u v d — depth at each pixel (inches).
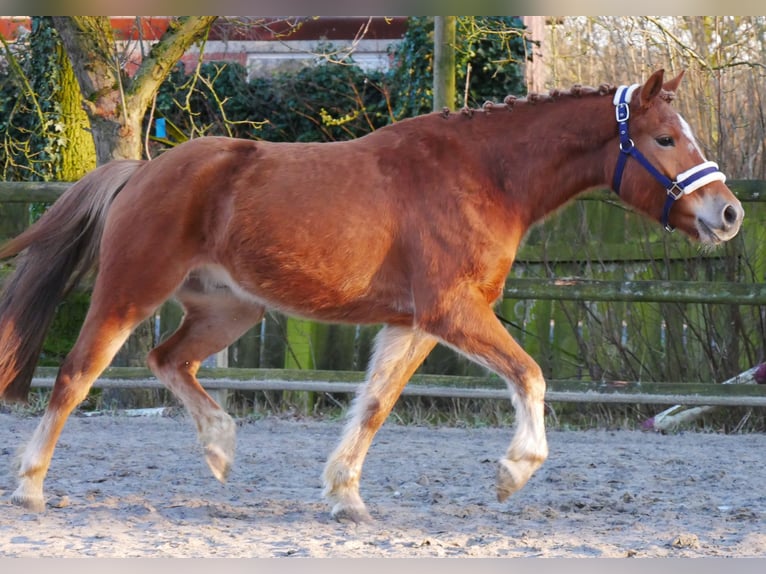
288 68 855.1
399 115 719.1
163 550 241.1
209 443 307.7
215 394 488.4
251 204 290.2
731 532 269.7
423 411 507.5
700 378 500.4
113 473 346.6
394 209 288.2
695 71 569.3
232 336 326.3
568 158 297.3
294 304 296.7
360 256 287.9
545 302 507.2
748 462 393.7
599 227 498.9
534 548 249.0
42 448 288.4
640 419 498.0
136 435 439.2
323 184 289.4
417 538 261.9
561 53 756.6
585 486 341.7
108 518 276.2
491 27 672.4
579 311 504.1
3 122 701.9
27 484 286.2
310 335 519.2
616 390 465.7
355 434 295.1
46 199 494.0
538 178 295.4
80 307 527.8
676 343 500.7
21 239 310.8
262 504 304.0
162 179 295.1
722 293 458.3
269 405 516.1
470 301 280.5
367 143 297.9
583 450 418.0
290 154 296.7
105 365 293.1
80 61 508.1
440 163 291.0
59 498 299.3
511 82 721.6
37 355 310.0
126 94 513.3
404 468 372.5
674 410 491.2
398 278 291.4
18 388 308.5
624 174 293.6
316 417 502.0
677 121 289.1
